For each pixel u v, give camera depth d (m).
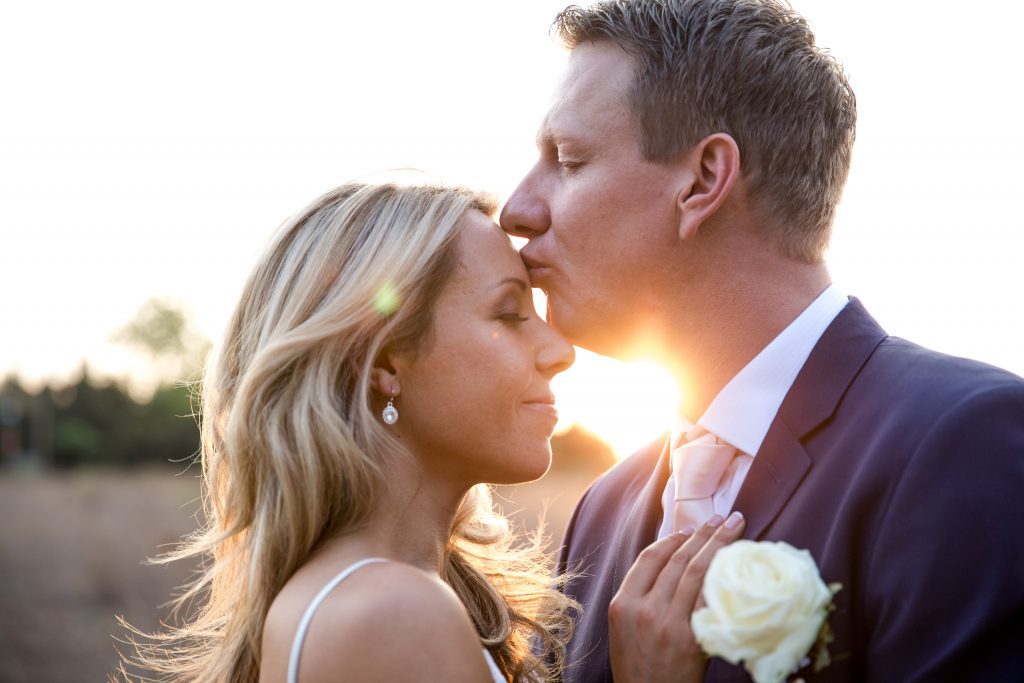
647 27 2.46
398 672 2.07
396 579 2.16
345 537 2.36
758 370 2.40
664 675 2.11
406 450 2.45
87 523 17.77
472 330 2.44
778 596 1.82
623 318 2.52
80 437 52.66
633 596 2.21
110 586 11.47
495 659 2.65
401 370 2.45
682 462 2.45
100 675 8.17
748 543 1.93
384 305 2.39
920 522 1.99
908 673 1.95
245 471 2.42
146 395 58.47
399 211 2.47
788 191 2.40
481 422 2.45
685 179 2.42
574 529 3.11
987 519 1.94
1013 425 2.02
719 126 2.39
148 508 21.06
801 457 2.24
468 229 2.49
